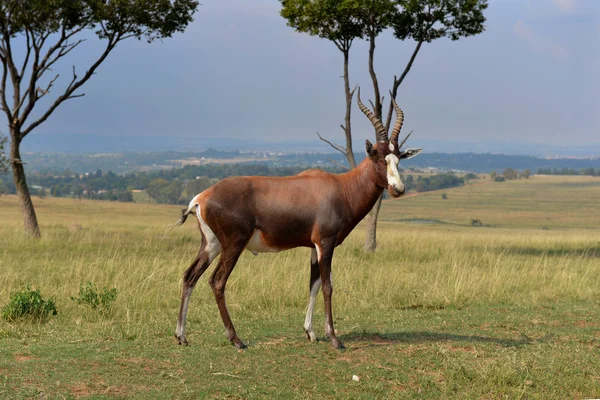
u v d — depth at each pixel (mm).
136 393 8516
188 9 31656
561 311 15227
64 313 13758
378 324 13312
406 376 9766
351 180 11492
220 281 10891
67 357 9977
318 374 9656
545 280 20000
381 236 38844
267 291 16078
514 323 13609
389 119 29016
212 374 9367
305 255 24422
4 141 30703
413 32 30281
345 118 30422
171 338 11500
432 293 16953
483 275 19531
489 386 9594
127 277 18031
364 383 9406
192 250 27844
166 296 15805
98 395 8383
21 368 9305
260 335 11828
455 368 10133
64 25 29938
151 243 29578
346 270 20172
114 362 9742
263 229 10961
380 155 11391
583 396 9508
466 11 29203
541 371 10352
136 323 12883
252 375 9445
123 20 30422
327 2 28609
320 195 11172
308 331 11414
